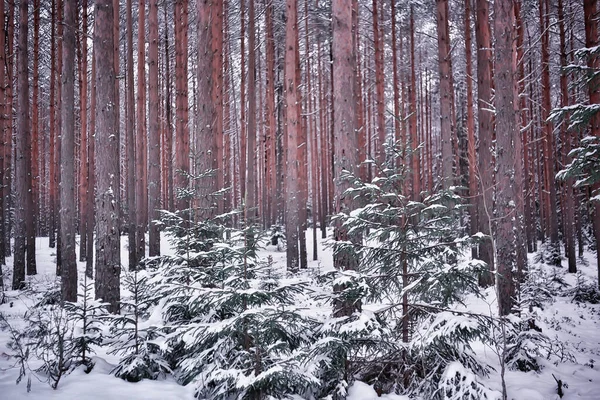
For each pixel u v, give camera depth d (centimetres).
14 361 673
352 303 587
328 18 2569
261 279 574
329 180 3119
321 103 3080
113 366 634
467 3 1941
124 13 2708
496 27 970
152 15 1800
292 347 562
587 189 1792
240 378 474
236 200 3478
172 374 620
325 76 3184
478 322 519
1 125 1803
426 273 550
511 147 936
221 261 659
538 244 3138
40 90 3008
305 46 2833
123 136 4059
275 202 3073
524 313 729
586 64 1117
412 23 2514
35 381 559
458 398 468
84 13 2066
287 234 1836
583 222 3231
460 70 2750
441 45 1698
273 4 2488
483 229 1361
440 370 548
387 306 596
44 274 1973
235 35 2773
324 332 550
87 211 1948
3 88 1716
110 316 632
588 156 830
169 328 630
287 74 1819
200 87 1047
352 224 606
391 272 586
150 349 621
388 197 595
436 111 3997
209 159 1030
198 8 1057
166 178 3231
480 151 1414
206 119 1041
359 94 2336
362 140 2253
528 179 2514
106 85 1003
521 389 558
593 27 1412
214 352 544
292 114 1817
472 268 512
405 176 595
